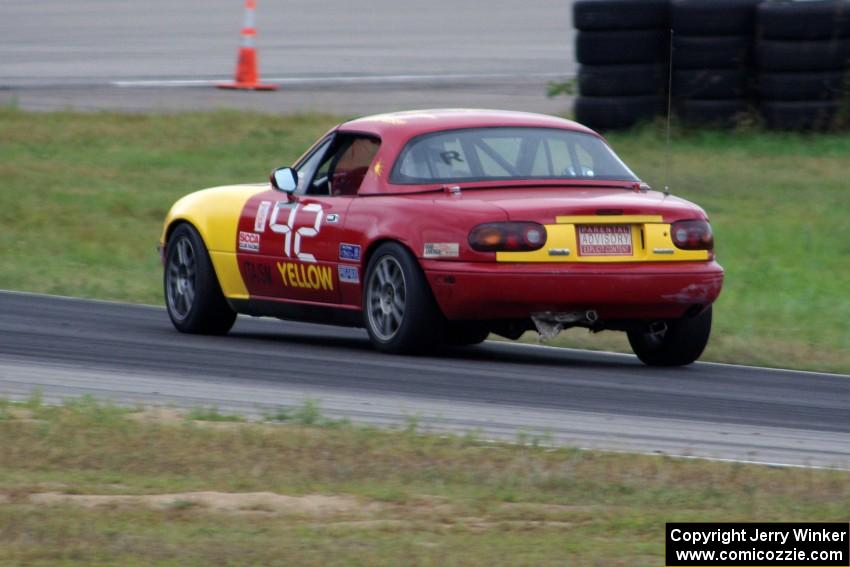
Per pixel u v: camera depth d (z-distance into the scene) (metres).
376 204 33.69
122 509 19.61
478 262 31.48
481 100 87.25
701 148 72.19
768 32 72.81
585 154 34.81
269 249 36.31
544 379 31.56
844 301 47.06
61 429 24.23
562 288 31.44
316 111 84.00
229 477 21.47
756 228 59.50
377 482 21.42
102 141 76.56
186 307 38.72
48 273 51.81
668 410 28.38
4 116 80.88
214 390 29.11
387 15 150.75
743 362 36.38
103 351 34.47
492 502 20.28
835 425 27.75
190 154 74.31
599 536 18.70
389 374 31.28
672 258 32.34
